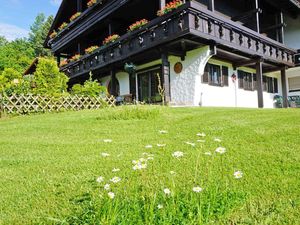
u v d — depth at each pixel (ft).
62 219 8.15
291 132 16.42
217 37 37.01
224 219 7.91
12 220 8.44
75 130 20.92
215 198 8.33
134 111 25.23
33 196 9.91
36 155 14.57
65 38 66.74
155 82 47.29
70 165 12.80
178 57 42.60
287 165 11.51
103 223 7.13
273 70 56.39
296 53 56.44
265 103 59.21
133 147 15.40
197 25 34.09
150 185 10.14
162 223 7.39
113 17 51.90
